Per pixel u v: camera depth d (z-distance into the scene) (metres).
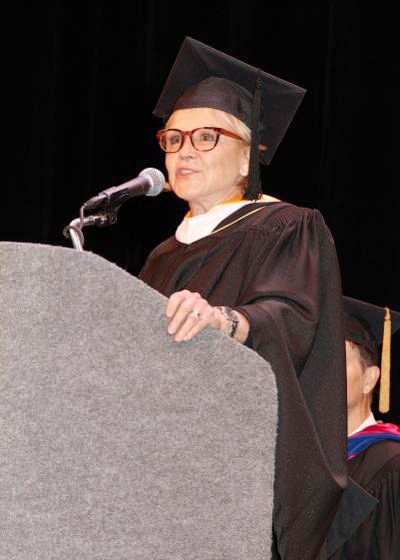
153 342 3.84
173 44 13.05
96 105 13.20
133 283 3.83
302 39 12.60
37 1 13.41
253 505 3.91
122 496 3.78
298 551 4.68
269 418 3.95
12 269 3.71
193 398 3.88
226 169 5.75
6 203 13.23
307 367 5.23
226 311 4.54
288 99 6.18
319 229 5.45
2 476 3.68
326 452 5.02
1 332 3.69
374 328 9.34
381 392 9.20
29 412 3.70
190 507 3.86
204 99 5.88
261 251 5.27
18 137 13.30
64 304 3.74
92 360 3.77
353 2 12.21
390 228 12.02
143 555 3.79
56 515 3.71
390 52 12.13
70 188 13.21
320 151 12.38
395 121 12.08
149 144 13.12
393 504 8.31
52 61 13.30
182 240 5.77
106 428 3.78
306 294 5.00
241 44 12.73
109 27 13.27
